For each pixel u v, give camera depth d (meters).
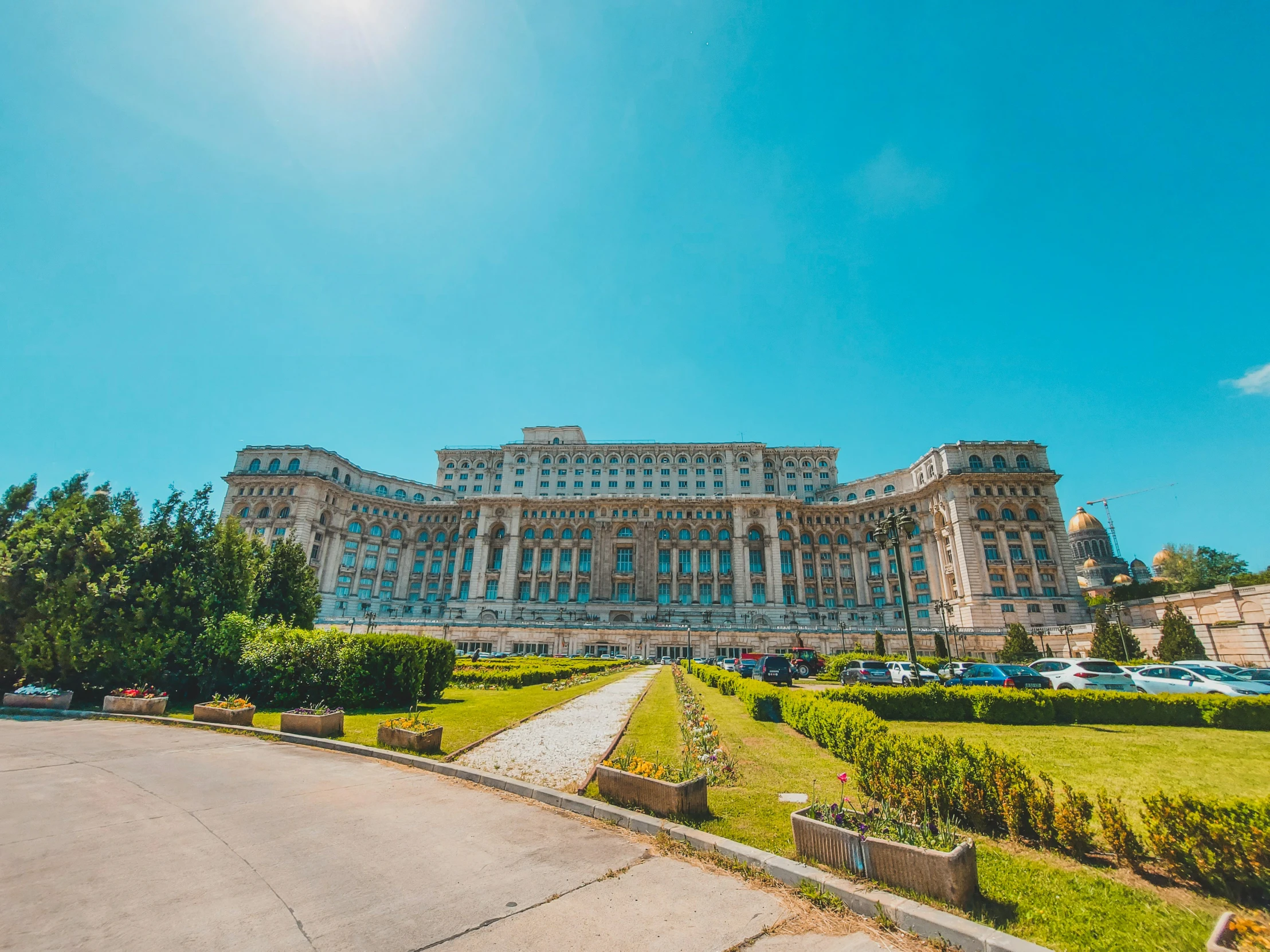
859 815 7.69
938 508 90.12
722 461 114.88
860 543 102.56
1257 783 12.26
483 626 82.00
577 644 79.94
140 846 7.82
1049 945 5.64
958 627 83.50
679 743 15.98
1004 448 88.00
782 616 96.94
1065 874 7.30
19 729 17.16
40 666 21.86
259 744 15.38
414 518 113.50
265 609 32.28
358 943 5.51
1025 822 8.47
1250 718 19.36
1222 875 6.70
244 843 8.05
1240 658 47.38
